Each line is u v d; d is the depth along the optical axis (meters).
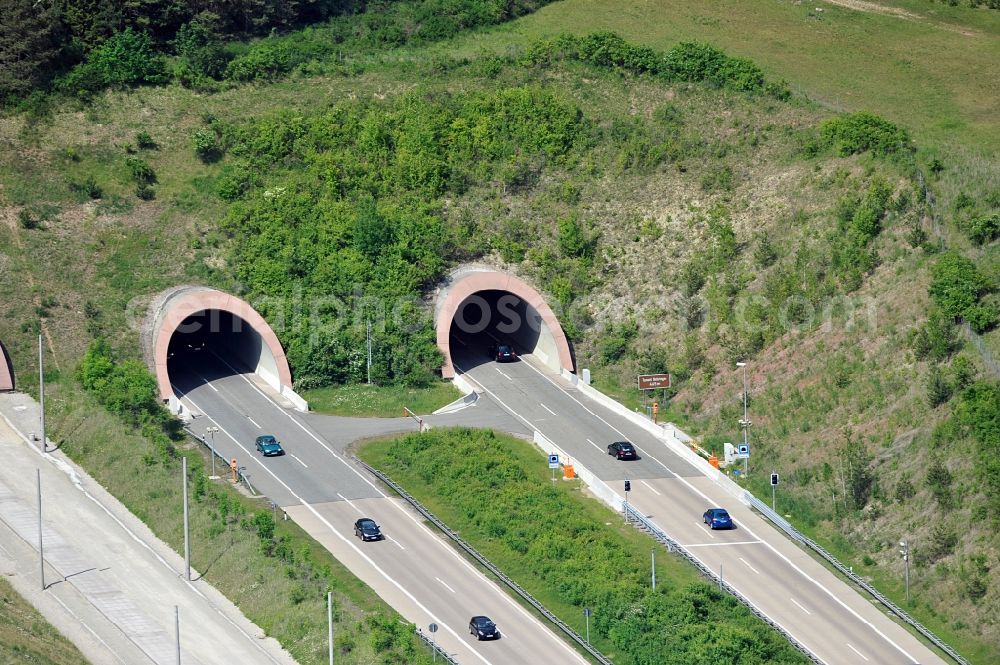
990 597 126.81
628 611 123.00
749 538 138.12
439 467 146.25
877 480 141.12
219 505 135.75
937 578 130.38
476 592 126.81
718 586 129.62
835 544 137.62
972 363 145.62
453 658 116.62
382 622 117.44
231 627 119.94
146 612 120.94
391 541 134.00
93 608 120.69
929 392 143.75
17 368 158.38
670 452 154.38
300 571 125.75
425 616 122.38
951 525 133.62
